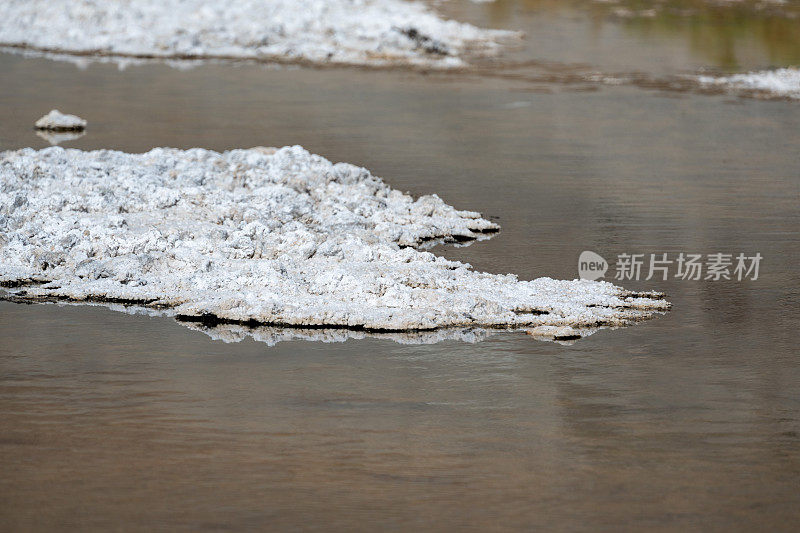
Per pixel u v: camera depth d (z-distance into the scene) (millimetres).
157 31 52594
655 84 43594
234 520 12109
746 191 27609
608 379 16156
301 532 11891
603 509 12406
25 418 14617
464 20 58906
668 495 12734
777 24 59750
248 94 40188
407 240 22781
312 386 15797
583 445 13992
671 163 30703
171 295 19438
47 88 40531
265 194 24047
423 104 38938
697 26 58844
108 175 25078
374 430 14352
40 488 12758
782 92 42438
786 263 21828
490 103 39375
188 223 22359
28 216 22219
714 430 14461
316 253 21172
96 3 55938
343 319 18391
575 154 31609
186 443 13922
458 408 15102
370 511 12312
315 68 46719
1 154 26469
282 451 13719
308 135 33250
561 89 42375
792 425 14625
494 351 17250
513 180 28391
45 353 16969
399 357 16969
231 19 55000
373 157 30562
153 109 36875
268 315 18469
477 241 23109
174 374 16188
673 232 23812
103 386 15711
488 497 12648
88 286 19859
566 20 60500
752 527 12086
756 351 17312
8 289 19844
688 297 19906
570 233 23672
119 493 12664
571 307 19047
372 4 60844
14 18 53906
